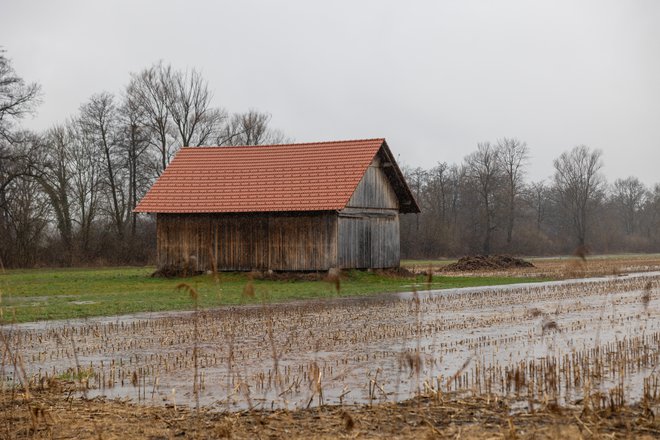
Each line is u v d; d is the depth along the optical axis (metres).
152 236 76.25
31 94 60.28
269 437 10.22
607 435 9.88
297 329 21.36
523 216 114.31
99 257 71.69
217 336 20.06
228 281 41.19
